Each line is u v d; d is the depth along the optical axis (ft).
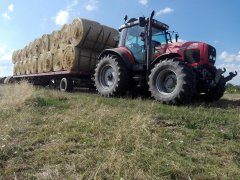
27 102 20.39
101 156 9.95
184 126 14.44
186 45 23.36
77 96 25.80
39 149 11.00
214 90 25.14
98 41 33.63
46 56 40.09
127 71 26.23
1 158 10.24
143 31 25.76
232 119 15.99
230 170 9.09
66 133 12.78
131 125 13.08
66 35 35.32
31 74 45.78
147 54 24.49
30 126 14.35
